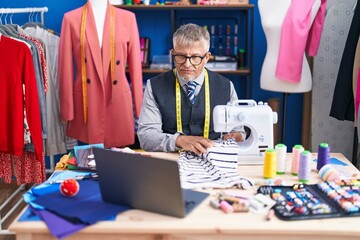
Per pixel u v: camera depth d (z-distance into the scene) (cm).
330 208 122
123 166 118
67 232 110
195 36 175
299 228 112
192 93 194
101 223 115
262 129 164
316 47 274
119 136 274
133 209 123
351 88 267
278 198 128
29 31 277
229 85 203
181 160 161
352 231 112
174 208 117
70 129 279
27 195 133
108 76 267
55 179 149
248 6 284
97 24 264
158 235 116
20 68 232
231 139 175
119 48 263
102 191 126
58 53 270
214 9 296
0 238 256
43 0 321
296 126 338
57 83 290
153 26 326
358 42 255
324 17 282
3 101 235
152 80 200
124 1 298
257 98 335
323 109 311
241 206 122
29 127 241
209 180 144
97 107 267
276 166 154
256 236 115
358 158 301
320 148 156
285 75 266
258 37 323
